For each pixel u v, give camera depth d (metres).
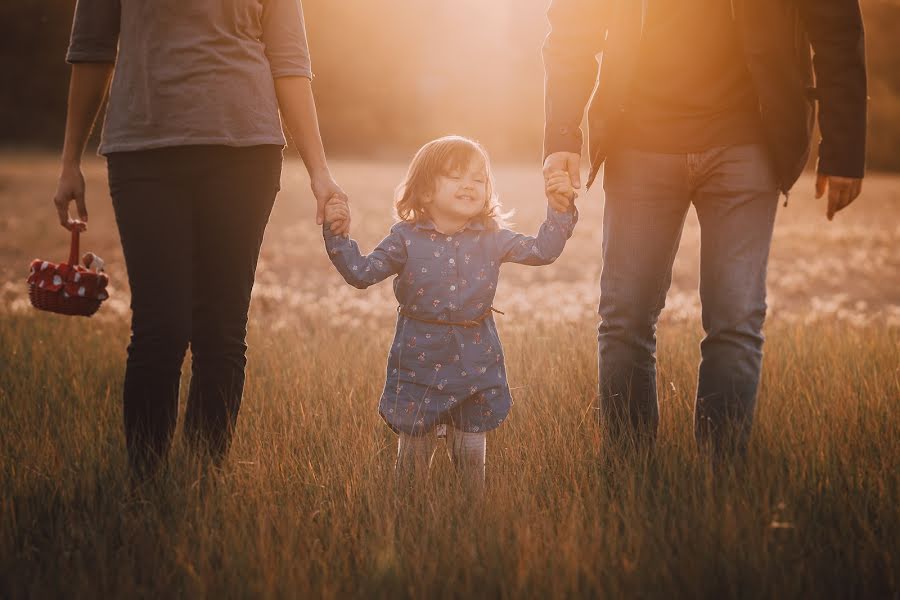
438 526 3.67
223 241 4.33
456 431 4.48
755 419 5.11
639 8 4.52
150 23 4.17
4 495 3.93
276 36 4.47
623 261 4.71
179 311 4.24
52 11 68.31
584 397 5.57
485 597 3.12
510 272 14.76
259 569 3.28
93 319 8.98
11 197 26.52
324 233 4.41
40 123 67.94
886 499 3.87
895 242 19.27
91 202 25.14
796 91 4.35
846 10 4.26
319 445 4.72
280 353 7.30
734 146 4.47
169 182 4.23
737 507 3.75
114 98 4.27
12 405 5.45
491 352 4.45
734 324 4.54
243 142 4.23
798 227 22.22
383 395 4.48
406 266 4.42
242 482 4.14
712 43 4.43
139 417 4.27
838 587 3.18
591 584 3.14
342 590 3.21
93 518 3.77
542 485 4.23
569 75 4.63
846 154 4.42
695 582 3.16
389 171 47.50
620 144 4.68
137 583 3.31
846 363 6.41
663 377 5.86
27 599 3.20
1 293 11.46
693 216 24.28
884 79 67.56
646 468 4.21
